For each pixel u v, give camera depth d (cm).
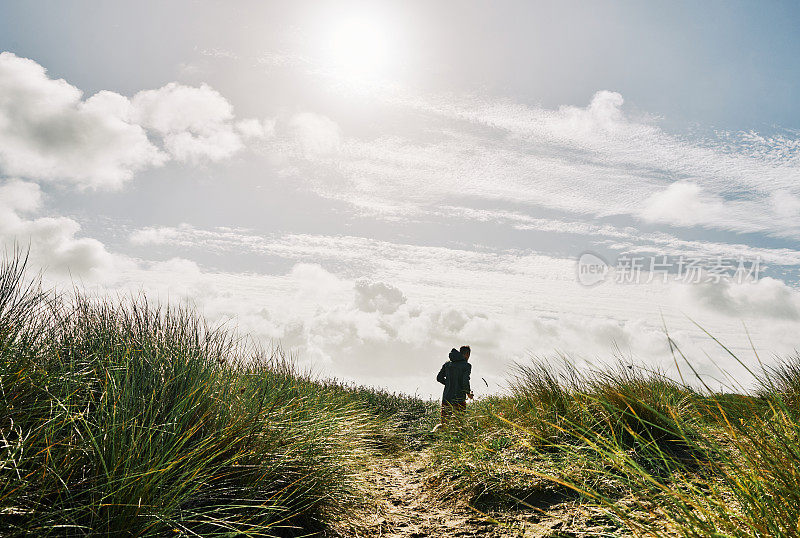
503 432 481
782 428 234
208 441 291
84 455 231
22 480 193
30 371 255
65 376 270
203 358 381
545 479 359
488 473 397
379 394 991
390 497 408
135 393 299
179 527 232
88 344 342
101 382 296
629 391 416
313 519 311
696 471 291
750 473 209
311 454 353
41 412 241
